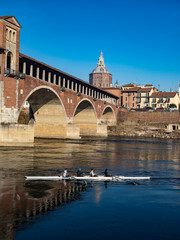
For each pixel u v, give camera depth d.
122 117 144.50
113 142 83.50
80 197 22.66
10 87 53.25
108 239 15.54
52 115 80.94
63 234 15.91
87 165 38.28
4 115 52.22
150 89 167.50
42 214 18.53
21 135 52.56
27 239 15.19
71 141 75.88
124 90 170.75
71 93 84.38
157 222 17.94
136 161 44.47
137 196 23.38
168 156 53.12
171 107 155.75
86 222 17.59
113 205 20.91
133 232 16.45
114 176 30.20
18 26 55.03
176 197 23.33
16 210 19.03
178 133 123.38
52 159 41.81
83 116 111.69
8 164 35.53
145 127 133.50
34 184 26.27
